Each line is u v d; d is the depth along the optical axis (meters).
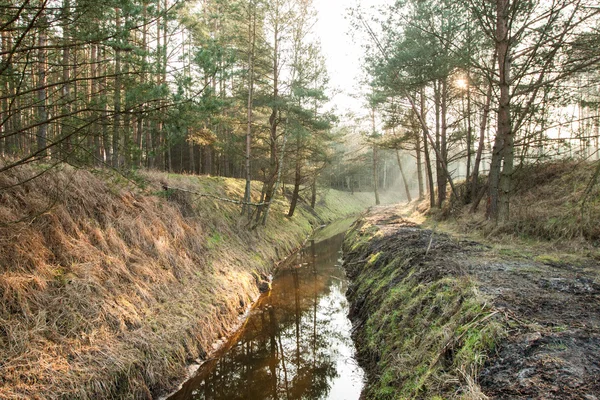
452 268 5.84
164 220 8.76
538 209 8.35
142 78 5.37
